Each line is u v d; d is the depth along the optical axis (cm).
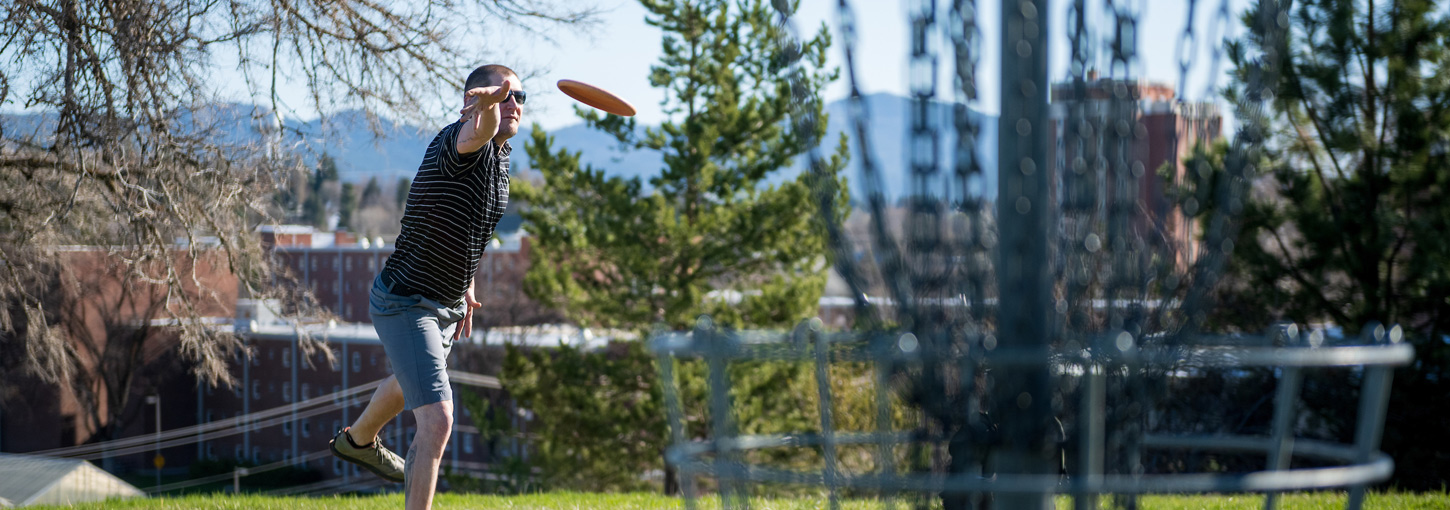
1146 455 379
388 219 5047
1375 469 133
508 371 1603
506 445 1850
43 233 813
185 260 851
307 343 933
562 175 1541
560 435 1574
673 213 1499
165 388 4075
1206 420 854
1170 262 147
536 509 563
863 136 143
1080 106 138
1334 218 988
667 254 1530
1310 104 991
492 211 304
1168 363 147
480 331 3338
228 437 4209
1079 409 142
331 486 3903
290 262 937
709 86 1552
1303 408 928
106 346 3047
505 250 3909
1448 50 962
